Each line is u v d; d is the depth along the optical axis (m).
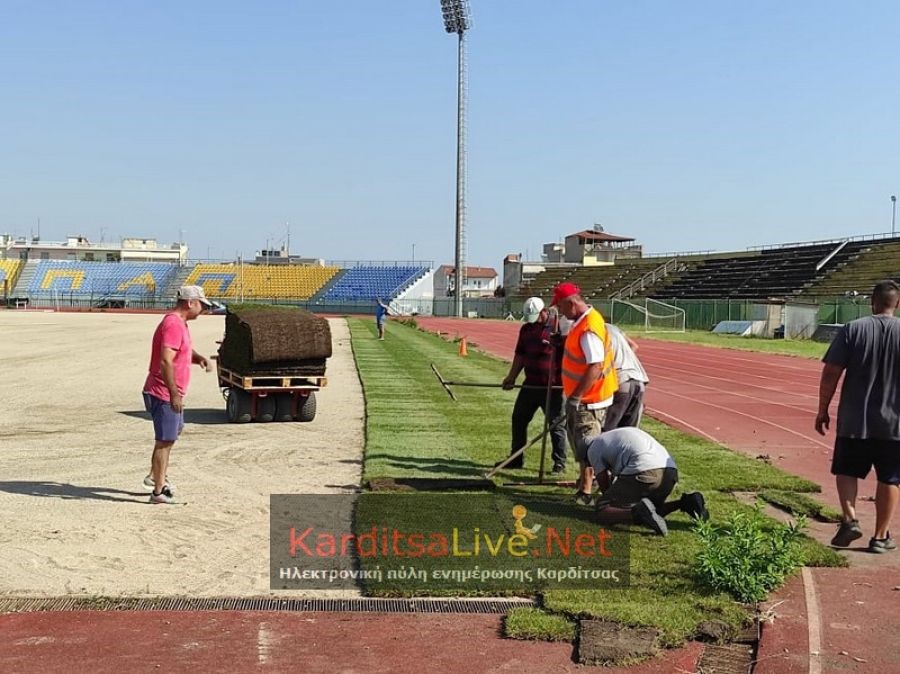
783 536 6.27
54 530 7.34
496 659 4.88
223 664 4.77
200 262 104.00
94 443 11.72
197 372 22.08
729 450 11.38
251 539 7.11
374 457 10.45
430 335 42.78
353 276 98.62
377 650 4.99
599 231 110.06
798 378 23.38
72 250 120.75
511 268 102.94
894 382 6.79
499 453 10.89
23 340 34.97
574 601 5.64
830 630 5.31
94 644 5.03
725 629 5.25
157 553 6.72
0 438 12.09
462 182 75.69
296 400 13.79
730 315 51.88
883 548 6.89
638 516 7.25
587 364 8.05
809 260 64.56
